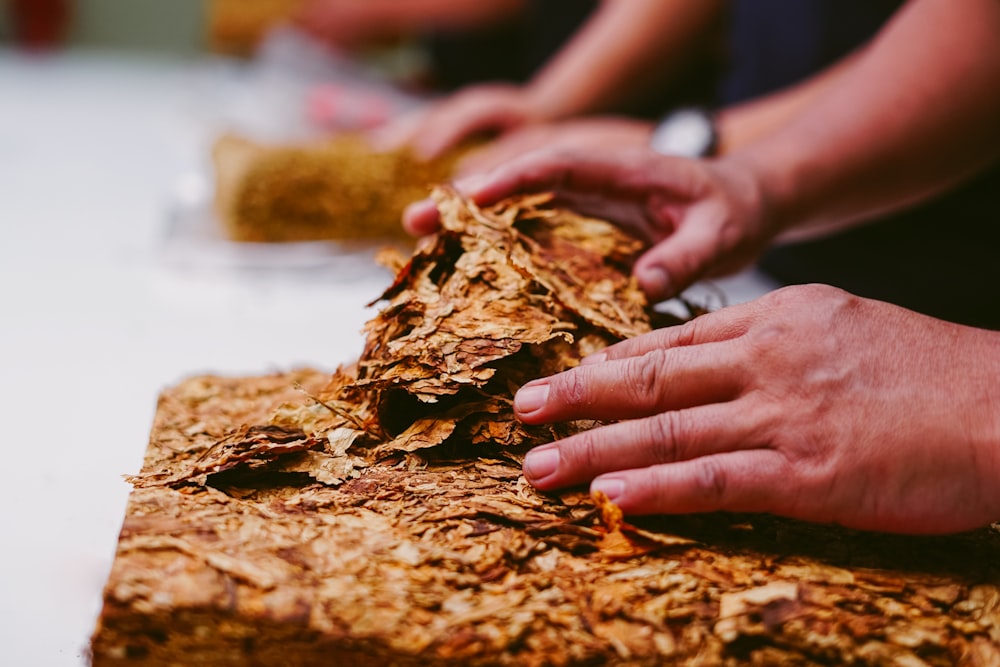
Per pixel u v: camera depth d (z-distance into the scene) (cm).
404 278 65
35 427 74
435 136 118
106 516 66
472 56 198
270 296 98
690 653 53
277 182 105
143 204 129
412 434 60
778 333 57
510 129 127
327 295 99
